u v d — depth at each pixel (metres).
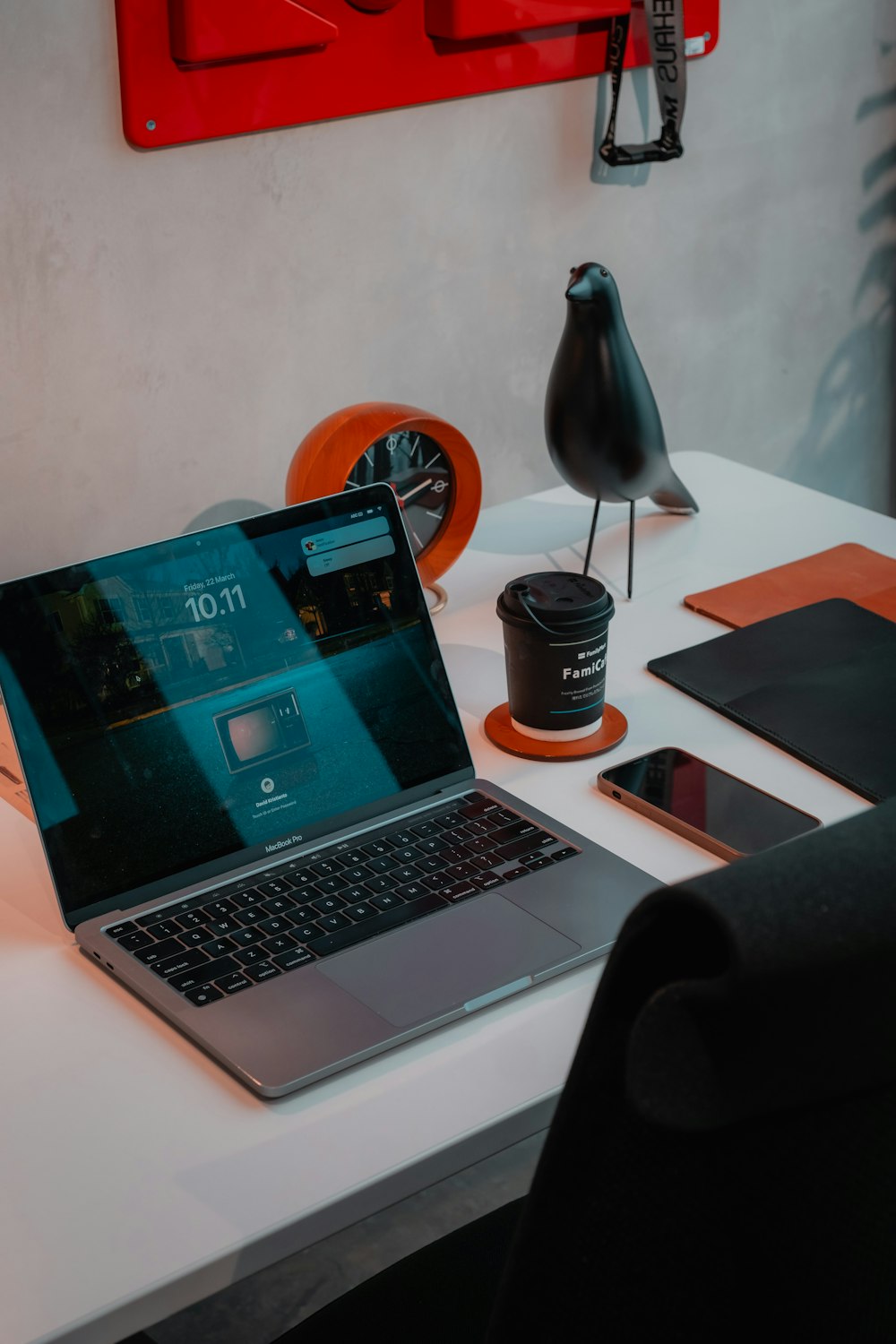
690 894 0.41
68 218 1.23
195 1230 0.70
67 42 1.17
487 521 1.55
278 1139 0.75
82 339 1.28
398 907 0.92
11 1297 0.67
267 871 0.96
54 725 0.93
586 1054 0.45
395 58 1.36
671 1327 0.48
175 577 0.99
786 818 1.01
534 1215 0.48
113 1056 0.82
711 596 1.34
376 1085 0.79
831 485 2.02
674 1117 0.42
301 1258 1.66
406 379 1.52
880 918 0.41
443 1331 0.86
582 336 1.25
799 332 1.87
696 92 1.62
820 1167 0.46
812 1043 0.42
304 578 1.04
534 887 0.94
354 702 1.04
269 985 0.85
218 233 1.32
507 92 1.46
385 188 1.42
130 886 0.93
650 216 1.64
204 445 1.40
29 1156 0.75
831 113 1.76
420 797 1.05
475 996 0.83
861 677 1.18
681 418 1.80
